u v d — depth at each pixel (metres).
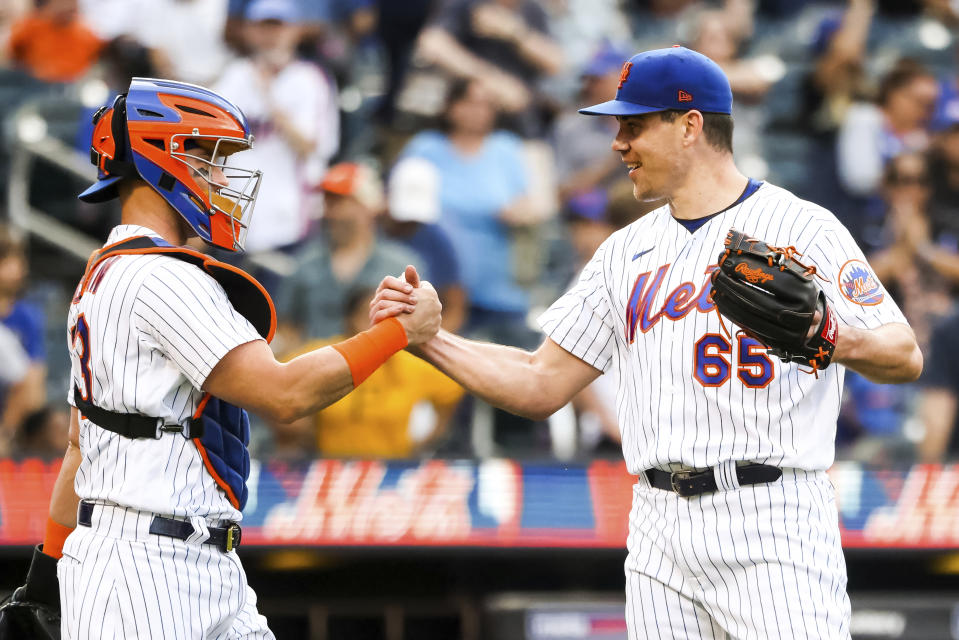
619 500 22.12
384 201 27.23
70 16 30.77
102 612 11.98
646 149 13.52
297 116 28.56
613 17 34.28
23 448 23.98
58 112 29.66
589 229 26.72
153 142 12.60
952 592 23.59
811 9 35.09
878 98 31.25
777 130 31.75
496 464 22.11
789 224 13.25
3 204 29.00
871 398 26.47
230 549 12.73
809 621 12.58
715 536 12.87
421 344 14.22
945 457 23.61
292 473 21.81
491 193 28.05
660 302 13.38
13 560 21.89
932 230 29.08
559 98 31.88
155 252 12.41
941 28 35.41
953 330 25.91
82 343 12.44
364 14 32.34
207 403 12.55
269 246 28.12
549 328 14.41
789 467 12.90
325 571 23.17
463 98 28.11
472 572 23.41
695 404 13.00
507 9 31.66
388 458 22.05
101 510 12.26
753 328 11.98
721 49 32.44
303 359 12.51
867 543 22.30
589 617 21.92
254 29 28.95
